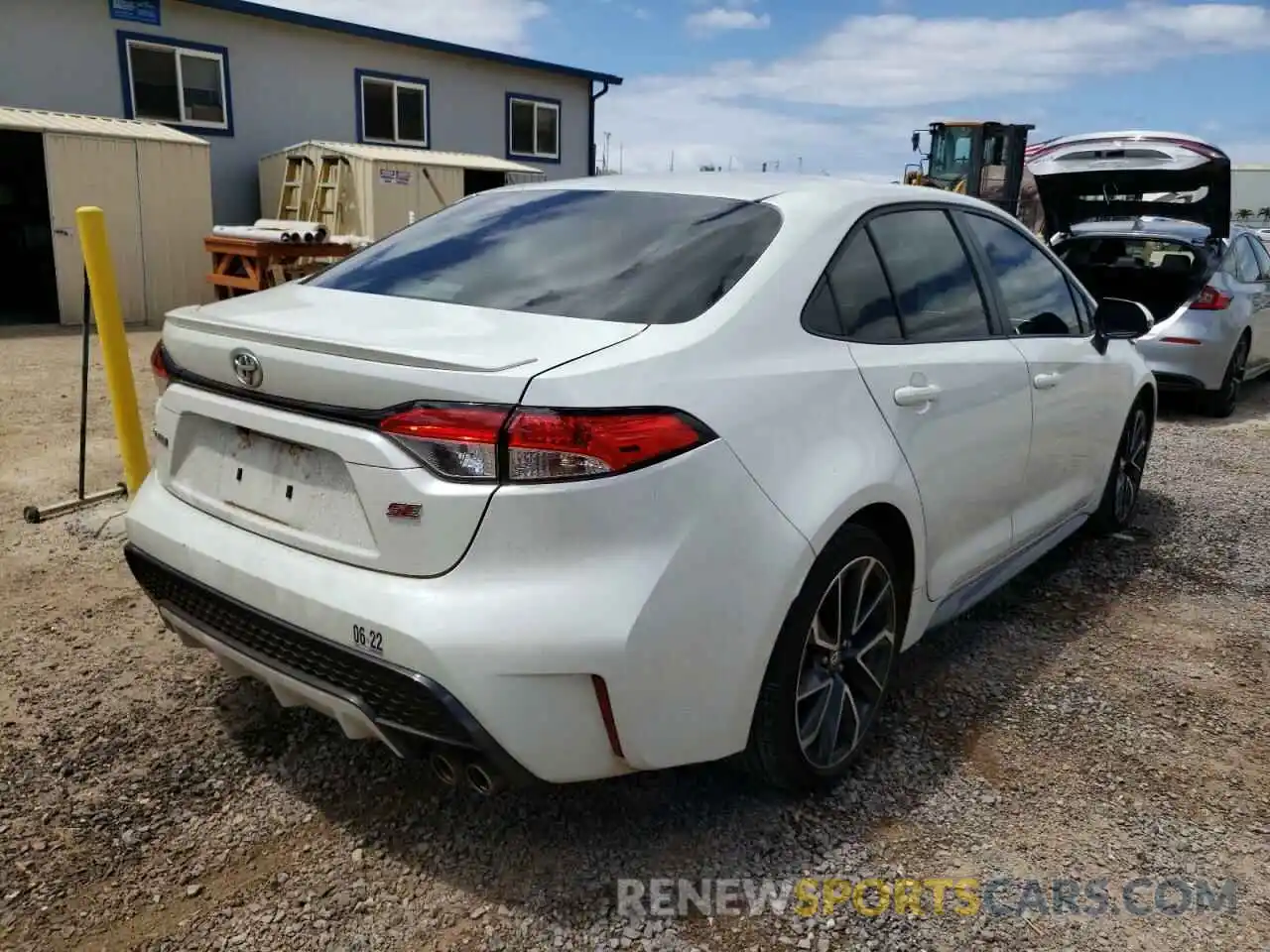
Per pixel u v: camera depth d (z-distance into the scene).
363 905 2.30
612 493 2.05
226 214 15.15
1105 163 8.06
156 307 12.69
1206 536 5.03
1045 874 2.47
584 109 19.92
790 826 2.62
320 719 3.06
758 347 2.45
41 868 2.38
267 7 14.66
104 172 11.90
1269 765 2.99
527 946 2.20
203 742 2.92
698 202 2.93
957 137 17.53
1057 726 3.17
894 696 3.32
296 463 2.32
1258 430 7.73
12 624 3.59
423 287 2.74
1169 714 3.27
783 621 2.38
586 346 2.21
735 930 2.26
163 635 3.55
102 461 5.66
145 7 13.69
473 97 17.92
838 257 2.80
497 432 2.01
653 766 2.24
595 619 2.04
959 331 3.26
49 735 2.92
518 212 3.13
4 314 12.64
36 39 12.88
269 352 2.25
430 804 2.66
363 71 16.27
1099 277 8.30
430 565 2.09
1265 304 8.77
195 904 2.29
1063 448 3.94
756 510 2.29
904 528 2.86
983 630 3.87
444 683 2.04
